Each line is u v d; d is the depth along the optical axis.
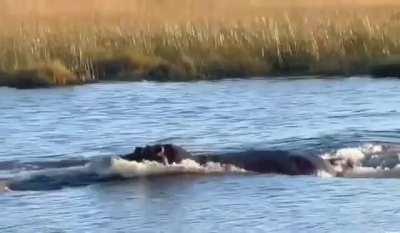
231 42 100.06
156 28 105.44
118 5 121.69
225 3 123.25
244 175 54.19
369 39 101.00
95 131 67.56
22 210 48.78
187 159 54.94
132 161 54.44
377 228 45.34
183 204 49.25
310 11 117.69
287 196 50.47
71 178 53.44
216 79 94.81
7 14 117.44
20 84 90.50
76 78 92.62
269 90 86.00
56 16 115.88
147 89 87.75
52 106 78.62
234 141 62.47
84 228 46.16
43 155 59.28
